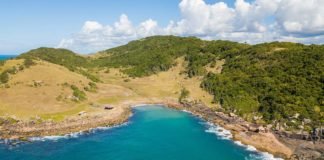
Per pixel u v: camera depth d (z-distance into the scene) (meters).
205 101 151.75
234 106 129.50
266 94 124.56
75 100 139.12
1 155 84.25
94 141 98.19
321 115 101.00
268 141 94.94
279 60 149.12
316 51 140.75
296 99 111.69
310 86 116.75
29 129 106.50
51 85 145.88
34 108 123.56
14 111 118.75
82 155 85.19
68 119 117.19
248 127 107.62
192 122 125.19
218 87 154.50
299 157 83.31
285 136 97.25
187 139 101.00
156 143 96.75
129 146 93.44
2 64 152.12
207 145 94.50
